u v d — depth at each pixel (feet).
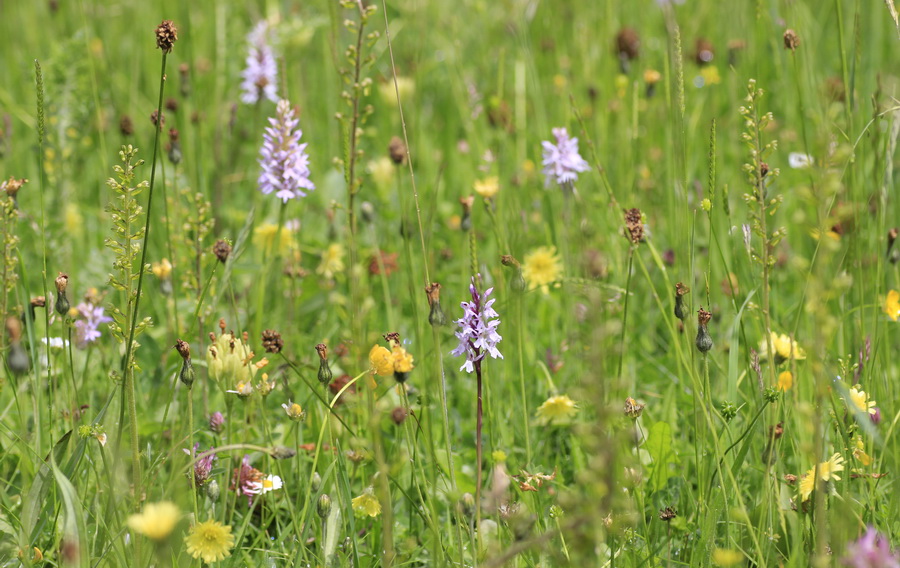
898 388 14.93
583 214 18.02
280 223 15.53
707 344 11.57
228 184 23.48
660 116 25.09
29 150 23.71
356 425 13.97
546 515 13.03
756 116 11.57
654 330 18.43
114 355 16.11
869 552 8.33
